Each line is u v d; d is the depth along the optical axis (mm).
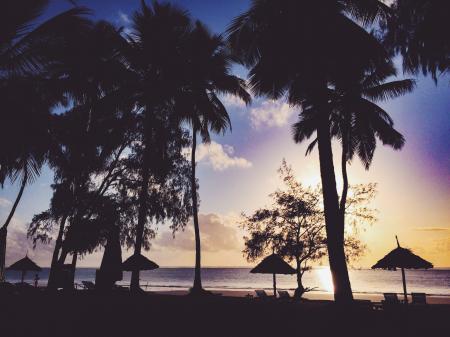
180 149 18938
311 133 22750
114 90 18234
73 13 11062
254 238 20391
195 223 20359
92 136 16672
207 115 21375
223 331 9836
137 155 17859
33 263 24750
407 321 10008
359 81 20250
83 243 16406
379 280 106812
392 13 12195
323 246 19500
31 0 10750
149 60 18703
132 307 11531
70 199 16547
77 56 16312
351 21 12648
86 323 10188
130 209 17828
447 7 10016
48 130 11531
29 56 10859
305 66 12750
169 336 9344
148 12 19453
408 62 12438
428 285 77938
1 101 10555
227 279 124062
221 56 21984
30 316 10422
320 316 10539
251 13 13492
